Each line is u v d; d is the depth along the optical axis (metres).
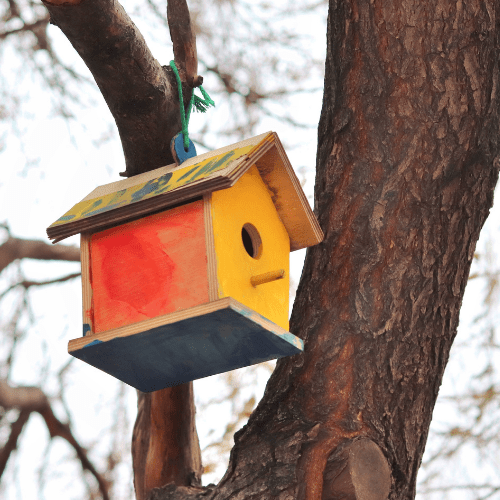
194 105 6.21
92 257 5.19
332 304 6.01
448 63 5.98
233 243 5.02
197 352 5.06
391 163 6.05
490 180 6.07
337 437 5.64
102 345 4.86
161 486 6.91
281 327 5.04
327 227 6.19
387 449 5.70
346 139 6.25
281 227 5.81
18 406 11.12
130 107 5.78
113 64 5.53
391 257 5.95
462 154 5.96
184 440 7.03
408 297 5.90
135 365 5.21
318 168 6.45
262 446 5.72
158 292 4.91
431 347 5.95
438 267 5.94
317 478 5.47
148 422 7.07
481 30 5.98
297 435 5.66
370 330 5.86
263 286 5.29
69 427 11.31
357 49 6.24
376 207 6.04
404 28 6.06
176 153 5.52
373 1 6.17
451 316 6.03
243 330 4.79
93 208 5.27
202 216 4.87
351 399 5.76
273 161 5.48
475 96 5.96
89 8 5.20
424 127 5.99
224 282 4.79
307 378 5.89
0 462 11.04
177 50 6.06
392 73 6.09
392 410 5.79
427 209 5.95
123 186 5.46
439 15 6.00
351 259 6.04
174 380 5.51
